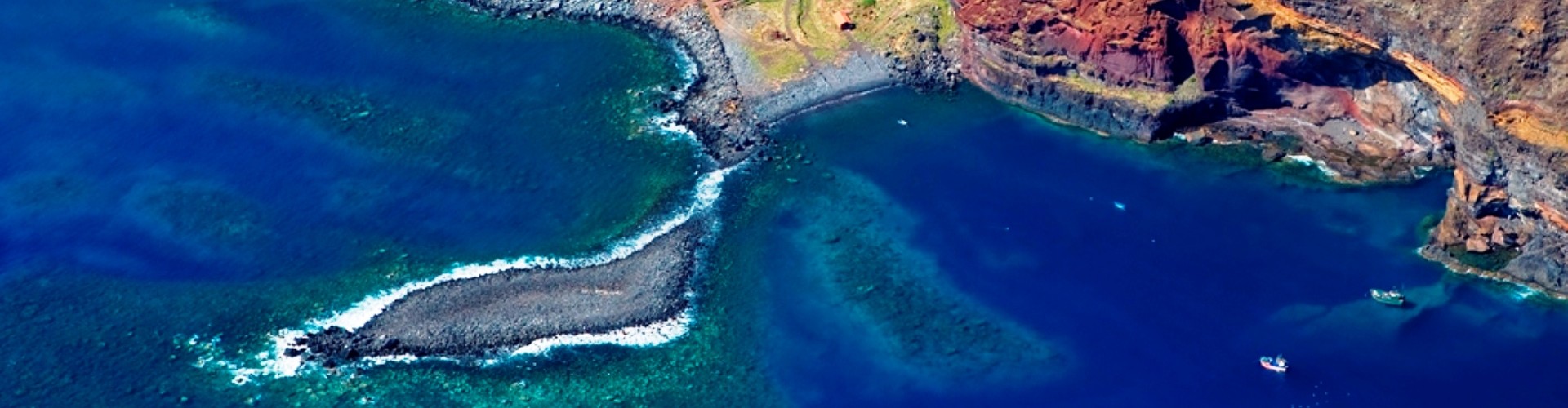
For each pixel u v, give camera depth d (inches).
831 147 6934.1
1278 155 6791.3
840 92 7170.3
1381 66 6530.5
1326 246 6402.6
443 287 6205.7
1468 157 6181.1
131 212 6565.0
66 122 6993.1
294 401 5802.2
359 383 5861.2
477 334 6013.8
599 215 6594.5
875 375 5944.9
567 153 6904.5
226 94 7180.1
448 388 5851.4
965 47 7214.6
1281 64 6702.8
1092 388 5871.1
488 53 7440.9
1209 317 6107.3
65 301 6171.3
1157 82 6845.5
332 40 7509.8
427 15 7657.5
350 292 6210.6
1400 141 6712.6
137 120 7022.6
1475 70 6058.1
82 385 5851.4
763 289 6279.5
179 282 6259.8
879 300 6225.4
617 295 6210.6
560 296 6186.0
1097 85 6953.7
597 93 7209.6
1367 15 6328.7
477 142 6953.7
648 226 6545.3
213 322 6087.6
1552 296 6131.9
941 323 6127.0
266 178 6747.1
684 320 6141.7
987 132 7012.8
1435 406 5753.0
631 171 6806.1
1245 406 5772.6
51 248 6397.6
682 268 6333.7
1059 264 6348.4
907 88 7209.6
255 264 6338.6
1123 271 6309.1
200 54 7406.5
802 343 6067.9
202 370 5910.4
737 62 7303.2
